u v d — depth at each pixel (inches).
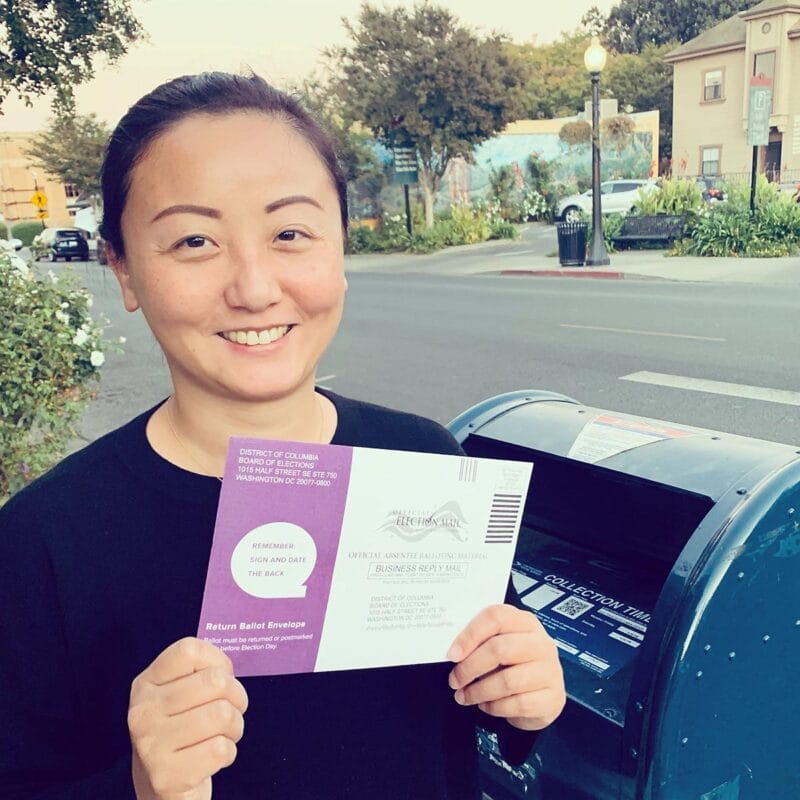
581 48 1831.9
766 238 566.3
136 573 39.1
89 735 40.3
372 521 37.7
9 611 38.0
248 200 38.2
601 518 85.7
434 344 351.3
